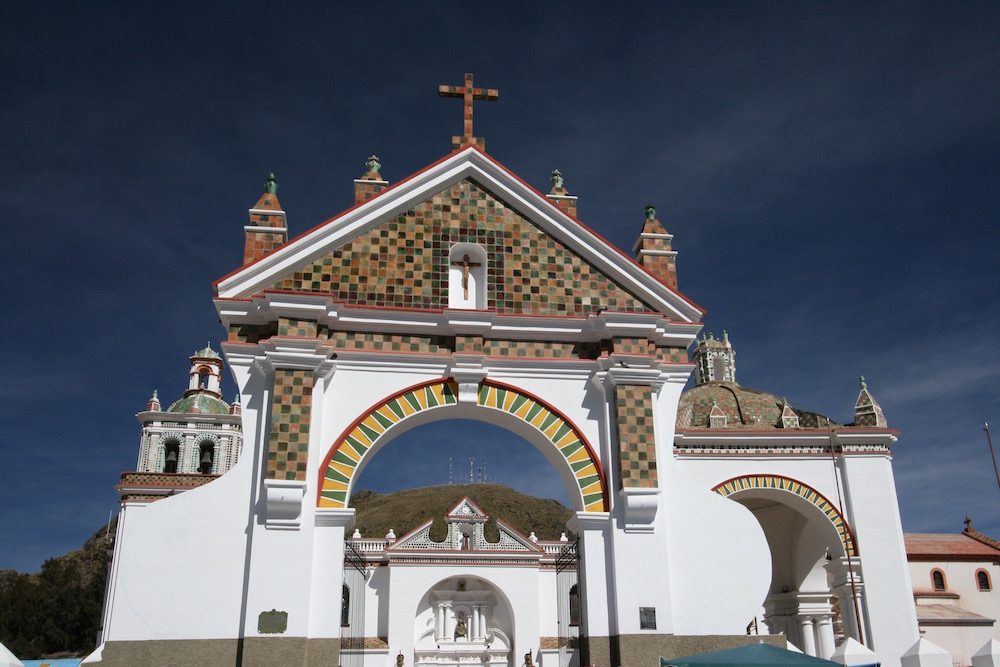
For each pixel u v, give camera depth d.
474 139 18.47
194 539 14.70
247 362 15.79
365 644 34.19
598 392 16.89
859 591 22.50
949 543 39.69
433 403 16.28
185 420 45.78
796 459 23.64
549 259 17.67
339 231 16.88
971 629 35.72
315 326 15.84
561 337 17.17
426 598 36.56
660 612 15.41
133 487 32.75
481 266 17.62
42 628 53.91
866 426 24.30
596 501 16.20
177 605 14.33
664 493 16.38
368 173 18.17
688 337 17.52
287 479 14.77
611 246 17.69
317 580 14.69
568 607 21.14
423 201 17.58
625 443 16.19
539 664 34.81
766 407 28.22
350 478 15.52
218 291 16.25
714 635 15.55
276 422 15.07
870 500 23.27
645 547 15.80
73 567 65.69
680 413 27.95
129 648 14.01
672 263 18.61
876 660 16.77
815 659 12.09
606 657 15.30
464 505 37.75
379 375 16.23
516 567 36.28
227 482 15.07
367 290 16.77
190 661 14.08
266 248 17.14
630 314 16.83
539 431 16.50
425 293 16.97
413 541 36.88
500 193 17.86
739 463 23.52
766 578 15.96
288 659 14.06
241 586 14.56
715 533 16.19
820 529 23.59
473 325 16.61
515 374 16.78
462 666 35.53
